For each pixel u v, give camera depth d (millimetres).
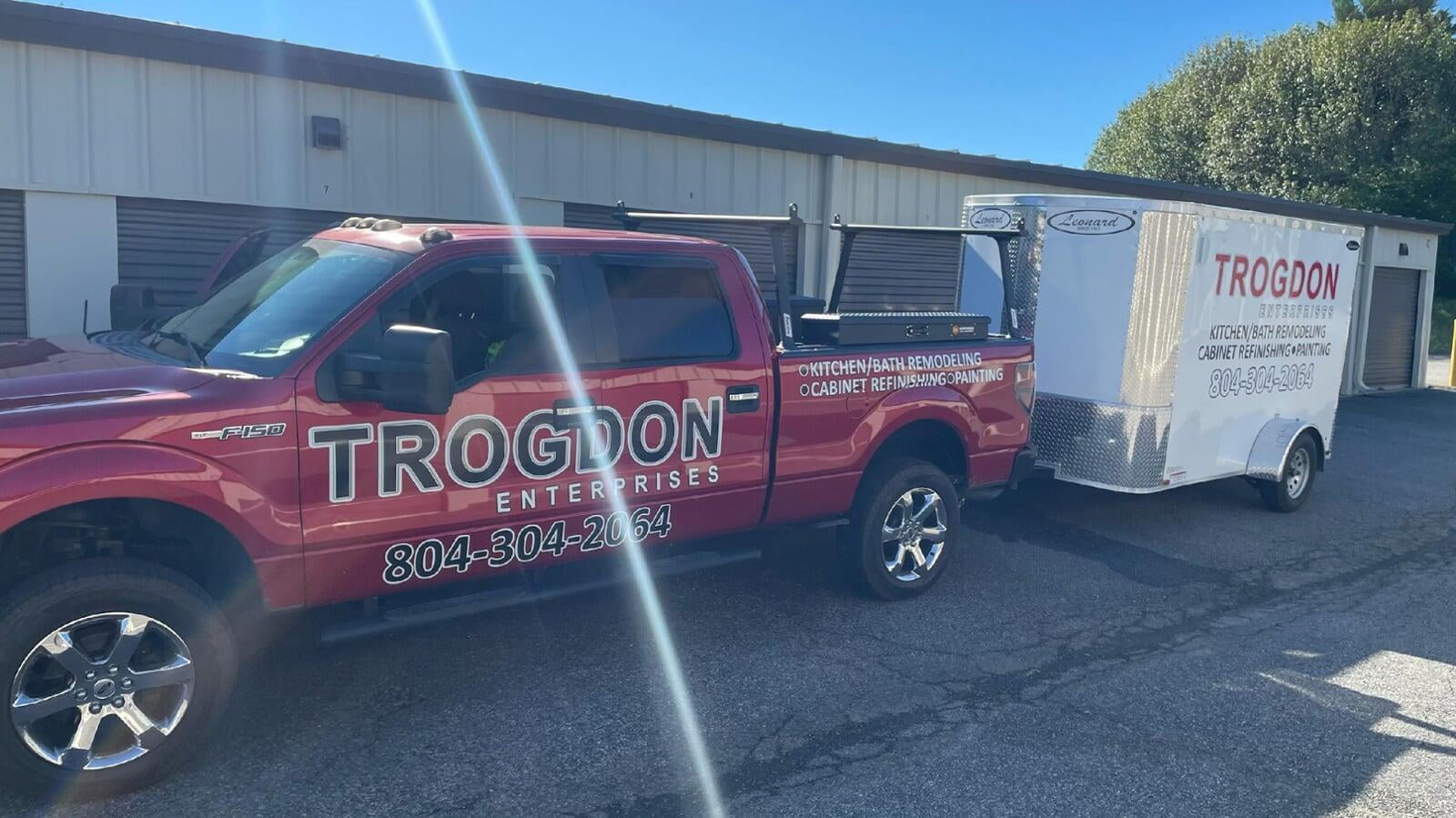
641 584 5109
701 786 4008
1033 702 4938
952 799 3980
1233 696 5105
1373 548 8164
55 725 3756
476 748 4230
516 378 4512
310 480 4012
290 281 4660
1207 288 7832
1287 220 8438
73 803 3680
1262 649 5809
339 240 4879
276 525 3957
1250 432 8617
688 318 5145
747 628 5734
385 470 4176
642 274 5047
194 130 7645
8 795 3725
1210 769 4320
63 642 3580
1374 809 4043
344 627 4262
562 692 4801
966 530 8133
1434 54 33156
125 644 3682
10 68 6969
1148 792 4105
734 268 5379
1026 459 6766
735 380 5227
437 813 3740
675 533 5172
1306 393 9102
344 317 4156
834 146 11062
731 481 5285
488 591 4648
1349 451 12594
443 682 4852
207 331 4598
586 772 4082
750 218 5711
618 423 4820
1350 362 18578
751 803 3895
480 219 8984
